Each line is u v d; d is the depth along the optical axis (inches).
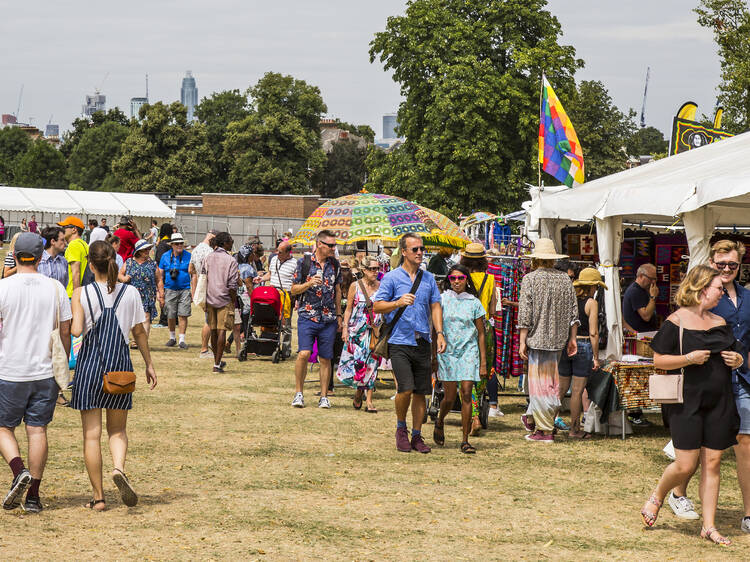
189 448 377.7
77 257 520.1
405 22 1738.4
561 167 599.8
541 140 601.3
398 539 259.3
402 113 1769.2
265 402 505.7
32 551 234.5
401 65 1743.4
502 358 489.7
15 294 277.3
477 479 338.6
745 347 277.3
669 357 265.9
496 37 1744.6
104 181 4131.4
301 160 3491.6
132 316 288.7
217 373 617.3
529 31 1760.6
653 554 251.0
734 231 629.6
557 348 412.5
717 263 280.8
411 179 1713.8
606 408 423.8
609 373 423.5
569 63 1706.4
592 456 386.9
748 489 275.3
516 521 282.8
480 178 1695.4
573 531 272.8
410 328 385.4
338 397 538.0
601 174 2755.9
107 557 233.1
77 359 279.1
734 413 266.4
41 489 303.1
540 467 363.6
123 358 282.5
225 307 621.0
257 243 749.9
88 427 279.7
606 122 2780.5
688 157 534.0
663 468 365.4
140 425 425.1
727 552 253.9
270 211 2945.4
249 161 3405.5
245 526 267.0
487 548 253.1
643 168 551.8
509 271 508.7
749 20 1102.4
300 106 3496.6
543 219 591.2
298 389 493.0
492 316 432.1
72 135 4830.2
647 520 276.8
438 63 1670.8
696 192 394.6
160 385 552.4
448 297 397.1
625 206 446.3
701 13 1119.0
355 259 660.1
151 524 265.9
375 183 1815.9
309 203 2945.4
